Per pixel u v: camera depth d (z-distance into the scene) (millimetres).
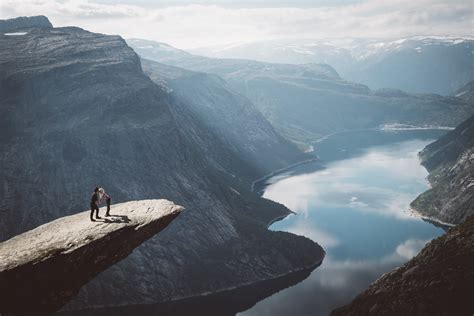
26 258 30062
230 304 161500
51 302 31469
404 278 76000
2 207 162750
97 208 35219
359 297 78125
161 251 175500
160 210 36594
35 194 167750
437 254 77875
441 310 66438
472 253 74312
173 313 155750
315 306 157375
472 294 66750
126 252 34344
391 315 70062
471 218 84688
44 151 176250
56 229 34219
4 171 168750
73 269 31531
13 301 29781
